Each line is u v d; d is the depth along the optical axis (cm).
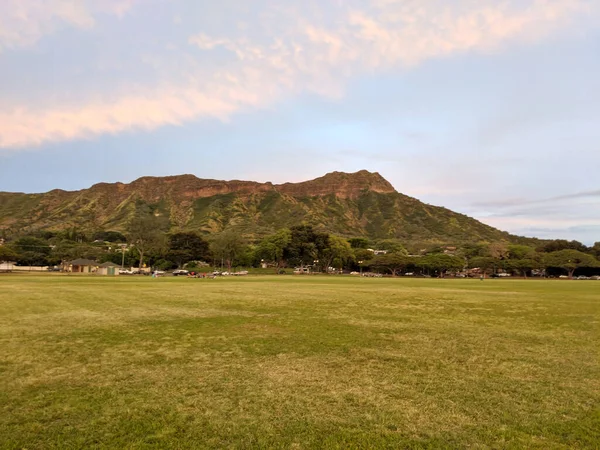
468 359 1017
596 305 2467
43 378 829
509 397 731
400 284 5525
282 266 13150
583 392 763
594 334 1403
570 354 1083
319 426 598
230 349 1108
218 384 793
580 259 11619
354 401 703
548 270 12725
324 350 1102
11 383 795
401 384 802
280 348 1123
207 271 11319
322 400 707
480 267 12825
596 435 573
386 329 1466
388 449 530
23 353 1051
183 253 12294
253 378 834
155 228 13150
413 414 646
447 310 2123
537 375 877
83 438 555
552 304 2523
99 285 4188
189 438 557
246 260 12762
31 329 1420
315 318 1744
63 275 8025
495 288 4644
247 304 2327
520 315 1930
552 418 635
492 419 630
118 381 810
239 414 641
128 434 568
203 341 1216
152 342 1198
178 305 2238
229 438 557
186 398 713
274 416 634
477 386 795
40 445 535
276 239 12719
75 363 952
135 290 3431
